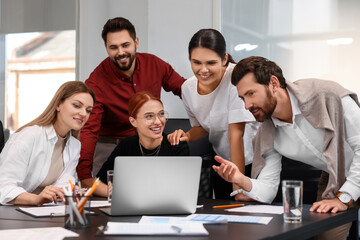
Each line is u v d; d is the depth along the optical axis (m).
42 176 2.69
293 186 1.82
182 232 1.58
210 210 2.17
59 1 4.95
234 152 2.98
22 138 2.61
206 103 3.14
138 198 2.01
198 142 3.60
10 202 2.40
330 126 2.23
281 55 4.16
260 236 1.57
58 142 2.78
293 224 1.79
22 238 1.51
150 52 4.56
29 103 5.21
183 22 4.44
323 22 4.02
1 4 5.12
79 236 1.56
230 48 4.32
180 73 4.46
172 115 4.41
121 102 3.52
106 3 4.79
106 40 3.40
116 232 1.58
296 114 2.34
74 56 5.00
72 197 1.71
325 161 2.43
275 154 2.54
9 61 5.13
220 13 4.32
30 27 5.06
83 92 2.68
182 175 2.05
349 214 2.11
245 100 2.26
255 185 2.39
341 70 3.98
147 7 4.57
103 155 3.58
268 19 4.20
